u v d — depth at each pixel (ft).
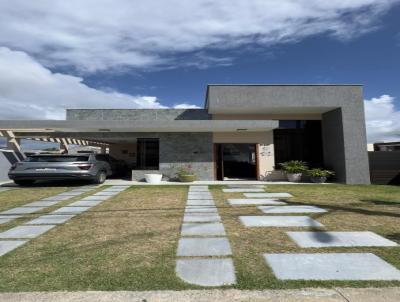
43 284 11.39
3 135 53.78
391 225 19.83
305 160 57.62
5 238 17.35
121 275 12.19
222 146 55.77
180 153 53.36
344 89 50.75
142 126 46.96
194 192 37.04
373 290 10.85
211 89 49.85
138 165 55.26
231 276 12.06
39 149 79.41
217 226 19.93
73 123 46.50
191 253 14.76
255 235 17.75
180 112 61.31
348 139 49.98
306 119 57.82
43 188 41.04
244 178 56.44
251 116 57.06
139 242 16.55
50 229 19.33
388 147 80.33
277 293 10.69
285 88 50.34
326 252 14.78
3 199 31.71
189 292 10.78
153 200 30.78
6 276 12.10
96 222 21.21
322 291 10.79
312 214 23.45
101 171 47.29
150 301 10.27
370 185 46.29
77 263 13.50
